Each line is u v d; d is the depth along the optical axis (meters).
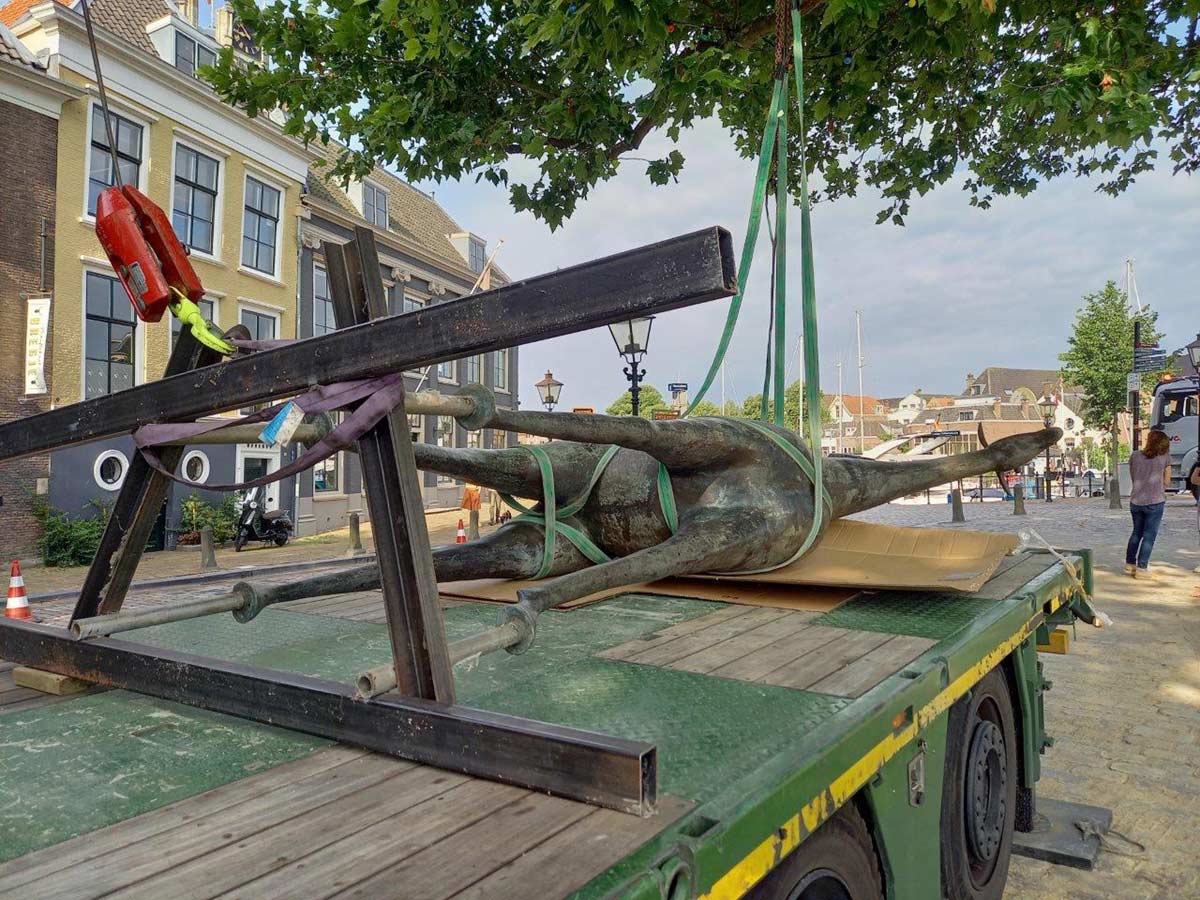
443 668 1.80
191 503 18.08
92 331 16.16
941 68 6.93
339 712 1.82
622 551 3.66
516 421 2.41
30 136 14.96
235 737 1.89
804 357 3.39
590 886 1.19
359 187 25.09
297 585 2.88
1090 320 34.81
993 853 3.15
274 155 20.52
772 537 3.32
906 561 3.71
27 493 15.03
